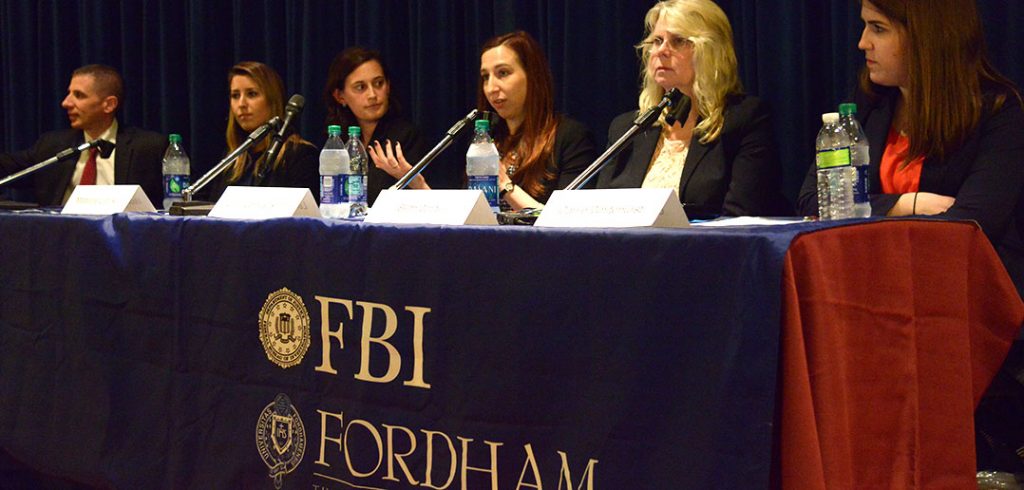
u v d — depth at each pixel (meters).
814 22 3.13
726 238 1.19
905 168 2.19
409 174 2.30
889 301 1.33
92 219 2.04
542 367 1.35
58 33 4.72
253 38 4.32
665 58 2.79
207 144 4.39
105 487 1.97
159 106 4.56
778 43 3.15
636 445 1.26
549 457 1.34
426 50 3.82
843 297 1.25
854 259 1.28
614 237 1.29
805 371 1.15
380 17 3.96
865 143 2.25
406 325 1.50
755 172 2.70
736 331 1.17
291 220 1.67
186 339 1.84
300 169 3.63
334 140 3.01
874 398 1.31
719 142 2.74
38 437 2.14
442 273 1.46
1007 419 2.10
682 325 1.22
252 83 3.67
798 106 3.13
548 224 1.53
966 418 1.44
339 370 1.58
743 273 1.17
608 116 3.48
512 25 3.65
